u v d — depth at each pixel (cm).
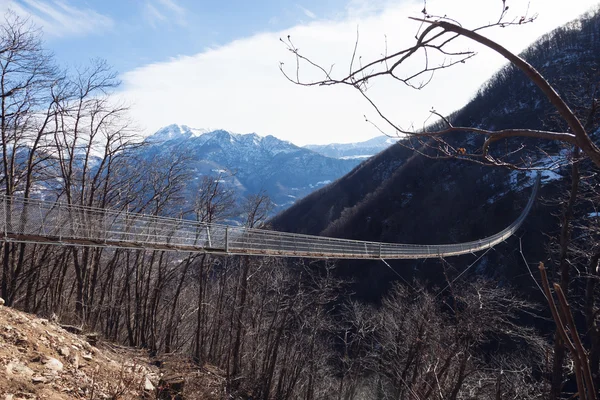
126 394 810
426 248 2072
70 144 1497
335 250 1553
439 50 179
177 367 1291
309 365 2094
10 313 854
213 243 1155
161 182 1853
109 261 1927
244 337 2030
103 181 1698
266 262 2066
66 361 809
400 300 1970
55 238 927
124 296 2034
